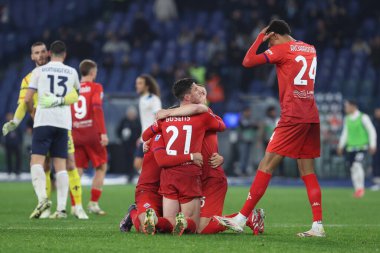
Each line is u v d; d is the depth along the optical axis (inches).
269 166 1003.9
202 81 3129.9
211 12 3853.3
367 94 3176.7
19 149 2876.5
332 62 3440.0
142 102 1617.9
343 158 2910.9
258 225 1008.9
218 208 1000.9
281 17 3464.6
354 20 3715.6
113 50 3565.5
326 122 2913.4
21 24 3937.0
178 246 850.8
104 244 864.9
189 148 977.5
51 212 1469.0
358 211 1567.4
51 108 1263.5
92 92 1428.4
